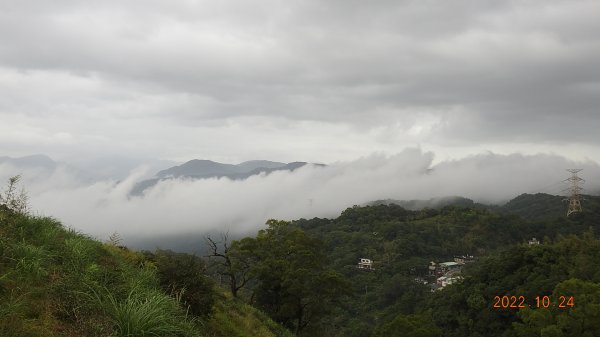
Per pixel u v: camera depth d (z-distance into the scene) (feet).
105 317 16.81
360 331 198.59
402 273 329.72
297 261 96.32
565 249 184.55
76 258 22.82
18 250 19.97
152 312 17.75
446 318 187.21
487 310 165.68
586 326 100.01
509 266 185.06
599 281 145.89
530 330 111.96
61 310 16.58
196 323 28.48
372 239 422.82
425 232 428.15
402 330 135.13
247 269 97.55
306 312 100.73
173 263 30.91
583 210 464.24
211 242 92.32
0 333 13.51
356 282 305.53
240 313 49.06
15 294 16.44
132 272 26.96
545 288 154.20
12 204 24.76
